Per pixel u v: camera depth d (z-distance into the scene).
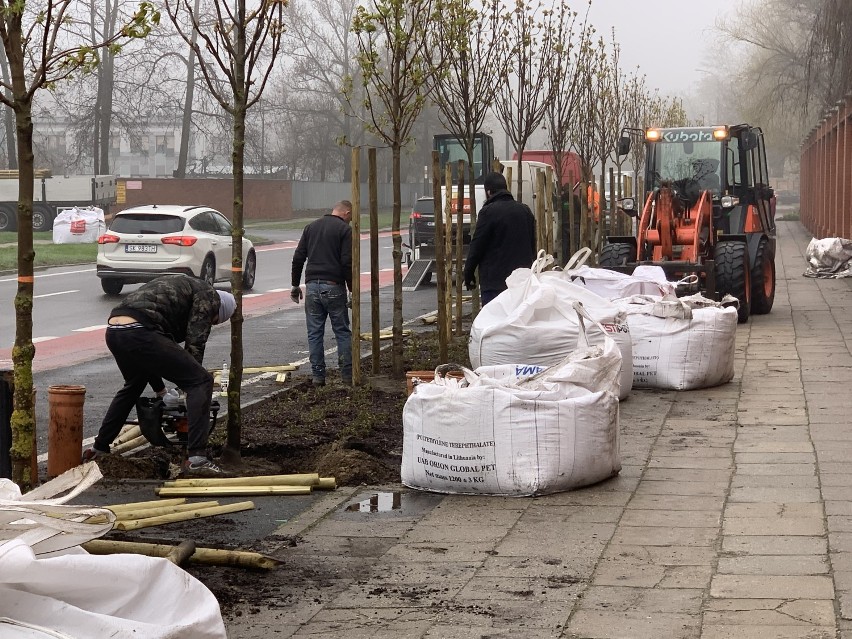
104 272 23.73
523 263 11.93
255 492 7.45
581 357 7.74
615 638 4.66
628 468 7.91
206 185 66.88
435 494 7.43
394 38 12.17
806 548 5.82
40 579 3.15
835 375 11.83
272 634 4.88
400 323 12.11
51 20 5.93
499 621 4.94
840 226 34.50
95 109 63.97
